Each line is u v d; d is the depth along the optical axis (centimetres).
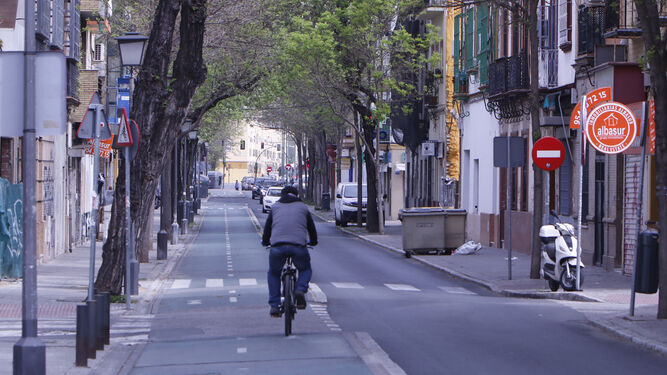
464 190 5869
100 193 5950
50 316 2258
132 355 1633
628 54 3338
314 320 2091
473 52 5531
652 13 1930
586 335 1825
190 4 2627
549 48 4169
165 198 5450
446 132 6281
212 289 3020
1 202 3059
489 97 4806
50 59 1240
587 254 3681
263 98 5744
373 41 6178
